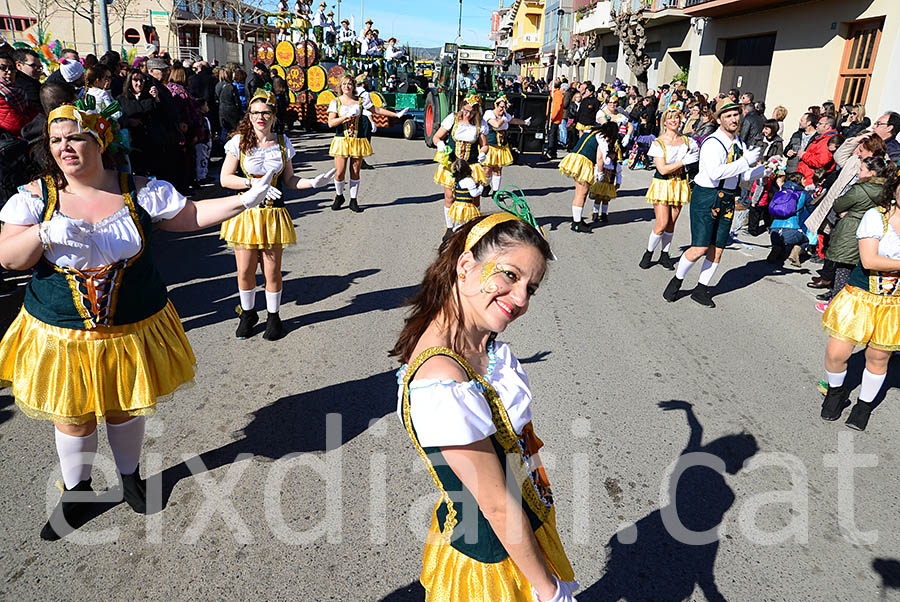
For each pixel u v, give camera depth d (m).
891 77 11.96
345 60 19.52
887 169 5.37
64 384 2.73
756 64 16.80
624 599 2.77
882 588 2.88
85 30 32.09
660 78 22.09
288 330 5.37
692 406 4.37
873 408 4.45
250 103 4.55
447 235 1.72
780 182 8.16
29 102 6.16
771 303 6.48
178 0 33.06
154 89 8.13
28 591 2.68
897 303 3.82
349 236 8.41
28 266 2.54
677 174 7.07
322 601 2.69
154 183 2.81
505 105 10.15
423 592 2.75
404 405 1.53
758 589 2.85
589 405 4.33
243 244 4.77
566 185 12.79
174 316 3.10
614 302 6.35
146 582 2.75
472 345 1.64
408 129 18.58
